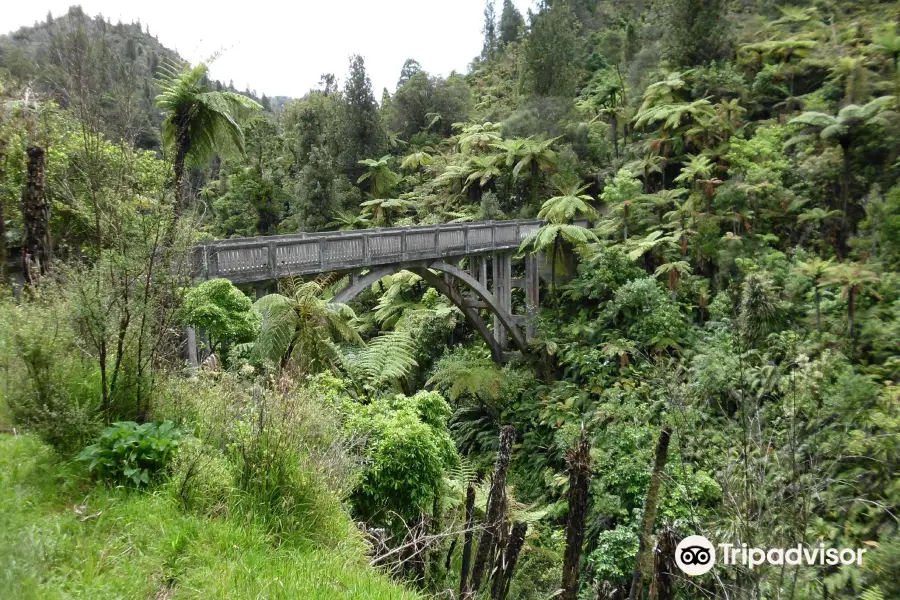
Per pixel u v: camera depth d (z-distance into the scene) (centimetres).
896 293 1182
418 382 1825
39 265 570
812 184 1655
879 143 1449
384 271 1307
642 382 1234
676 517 707
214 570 288
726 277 1548
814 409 545
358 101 3041
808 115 1562
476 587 430
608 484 945
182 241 455
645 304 1505
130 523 307
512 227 1709
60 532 283
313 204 2612
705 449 602
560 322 1742
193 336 747
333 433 502
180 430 404
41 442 360
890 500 546
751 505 380
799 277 1323
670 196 1803
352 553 369
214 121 1031
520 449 1473
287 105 3866
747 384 625
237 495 353
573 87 2723
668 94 2202
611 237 1881
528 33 2903
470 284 1573
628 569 793
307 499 372
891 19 2142
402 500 554
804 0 2631
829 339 1145
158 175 497
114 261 415
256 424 402
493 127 2652
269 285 1034
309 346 740
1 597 215
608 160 2477
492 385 1564
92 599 242
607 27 4053
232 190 2928
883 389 834
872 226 1375
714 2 2353
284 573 300
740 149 1780
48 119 662
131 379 418
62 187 523
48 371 382
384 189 2853
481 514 648
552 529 1055
